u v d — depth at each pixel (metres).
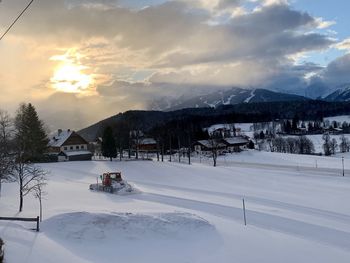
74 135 123.81
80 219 33.69
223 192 63.47
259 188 69.12
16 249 26.33
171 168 94.44
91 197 55.78
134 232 32.47
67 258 26.41
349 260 28.55
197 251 29.97
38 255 25.95
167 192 62.09
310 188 67.56
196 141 159.00
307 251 30.31
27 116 100.12
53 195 57.44
